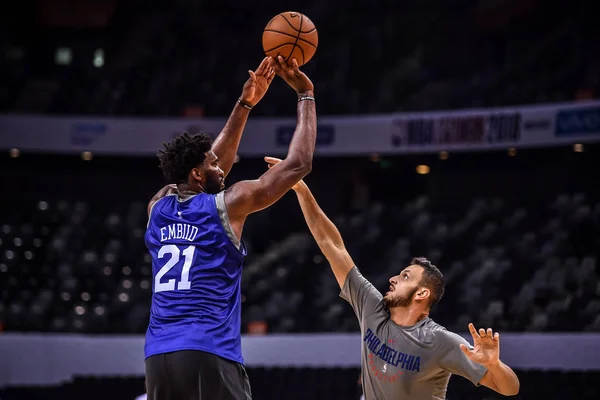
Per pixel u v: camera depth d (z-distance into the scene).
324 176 18.55
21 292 14.62
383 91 18.27
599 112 14.11
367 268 15.40
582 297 12.59
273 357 12.47
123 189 18.72
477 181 17.59
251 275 15.36
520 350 11.48
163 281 3.37
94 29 21.08
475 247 15.42
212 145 4.08
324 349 12.35
